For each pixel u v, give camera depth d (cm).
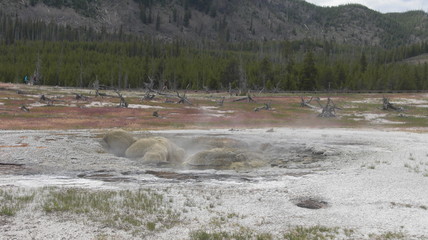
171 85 13612
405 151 2347
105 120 4116
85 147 2392
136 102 6531
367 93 9438
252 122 4500
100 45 19938
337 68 12594
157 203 1211
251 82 12500
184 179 1648
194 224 1030
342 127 4216
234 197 1308
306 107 6481
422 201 1264
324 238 930
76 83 13325
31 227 965
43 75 13288
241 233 962
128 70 14112
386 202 1255
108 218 1052
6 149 2217
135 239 911
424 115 5488
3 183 1481
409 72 11819
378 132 3566
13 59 15538
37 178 1606
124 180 1608
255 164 2042
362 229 1002
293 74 12556
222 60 16862
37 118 4006
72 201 1195
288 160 2211
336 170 1833
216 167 2025
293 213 1137
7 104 5203
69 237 909
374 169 1822
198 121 4434
